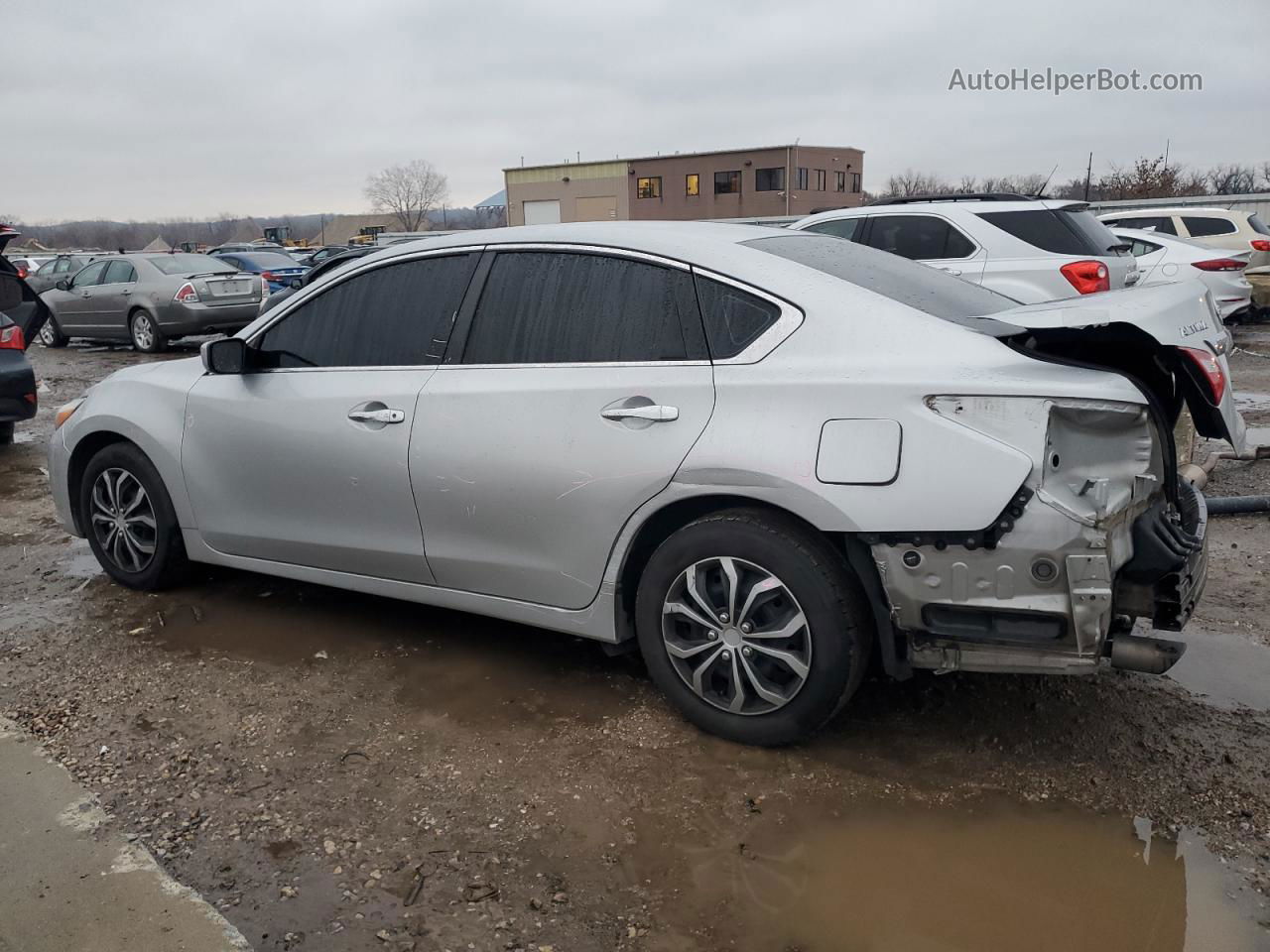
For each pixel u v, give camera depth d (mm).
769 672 3203
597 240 3539
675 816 2934
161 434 4477
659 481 3205
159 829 2887
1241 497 5773
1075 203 8555
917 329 2998
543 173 65750
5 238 8203
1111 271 8023
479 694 3721
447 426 3635
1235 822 2848
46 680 3877
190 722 3527
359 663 3996
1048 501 2701
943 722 3438
